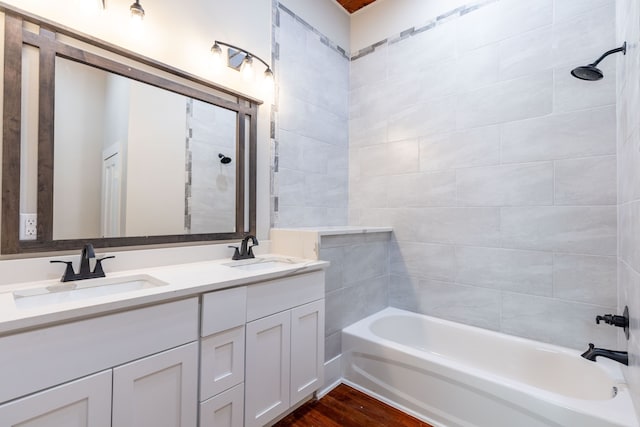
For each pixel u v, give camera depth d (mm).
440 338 2158
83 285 1180
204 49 1715
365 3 2613
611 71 1616
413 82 2373
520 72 1899
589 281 1679
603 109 1636
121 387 961
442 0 2238
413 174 2365
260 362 1399
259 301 1394
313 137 2383
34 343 805
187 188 1648
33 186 1164
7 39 1112
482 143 2041
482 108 2045
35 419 811
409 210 2387
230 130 1842
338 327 2023
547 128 1804
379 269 2395
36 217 1165
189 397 1132
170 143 1583
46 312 818
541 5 1833
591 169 1671
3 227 1095
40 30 1185
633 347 1240
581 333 1703
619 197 1560
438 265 2246
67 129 1250
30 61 1166
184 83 1631
